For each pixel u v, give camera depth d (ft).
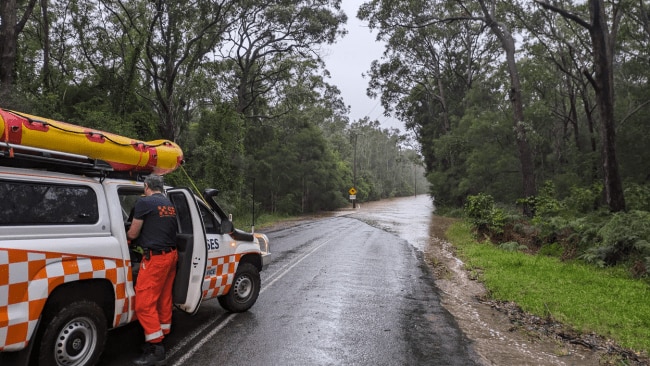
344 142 244.83
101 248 13.52
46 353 12.05
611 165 52.70
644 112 86.33
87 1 74.13
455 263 41.68
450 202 139.85
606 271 36.47
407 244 55.31
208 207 18.95
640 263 35.32
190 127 107.76
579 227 46.09
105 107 63.41
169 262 15.03
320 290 27.09
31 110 47.96
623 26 78.18
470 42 133.90
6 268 11.00
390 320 21.24
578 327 21.20
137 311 14.52
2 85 44.55
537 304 25.05
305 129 145.69
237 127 88.28
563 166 99.81
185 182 53.88
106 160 14.75
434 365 15.83
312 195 149.18
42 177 12.42
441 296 27.45
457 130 125.18
